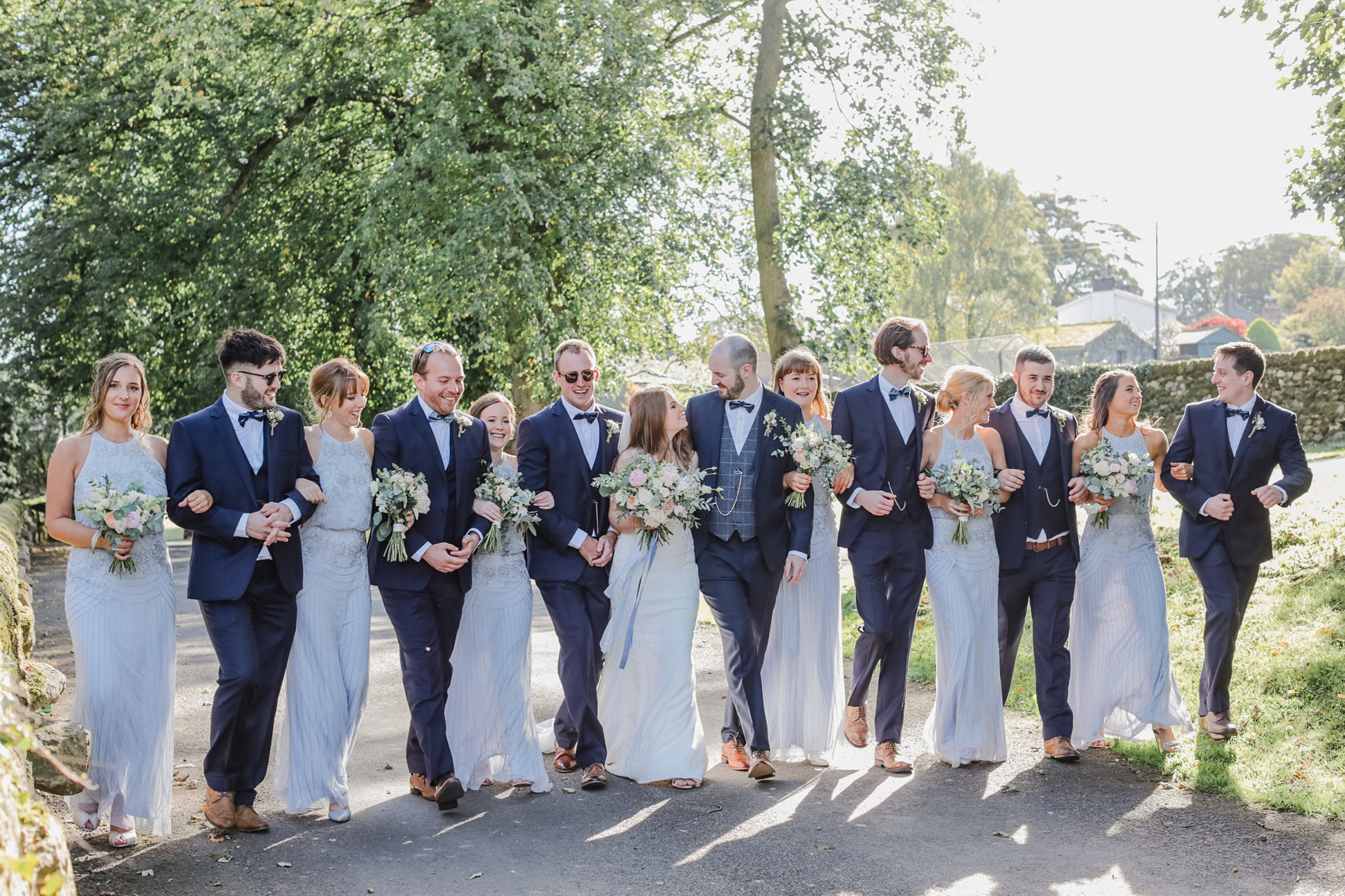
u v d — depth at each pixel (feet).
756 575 17.83
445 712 17.16
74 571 14.66
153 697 14.87
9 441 72.18
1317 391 66.18
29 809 9.37
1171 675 18.34
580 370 18.01
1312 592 23.54
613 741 18.16
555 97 49.21
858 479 18.45
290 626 15.69
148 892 13.10
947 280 152.35
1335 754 16.87
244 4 52.31
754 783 17.53
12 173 62.75
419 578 16.62
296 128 57.47
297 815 16.16
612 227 49.52
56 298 63.05
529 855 14.42
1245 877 13.28
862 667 18.78
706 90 53.21
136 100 58.85
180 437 15.33
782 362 19.84
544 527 17.69
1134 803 16.05
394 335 56.34
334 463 16.35
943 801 16.43
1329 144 25.96
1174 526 35.17
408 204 49.39
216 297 58.85
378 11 54.29
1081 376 76.28
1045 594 18.74
